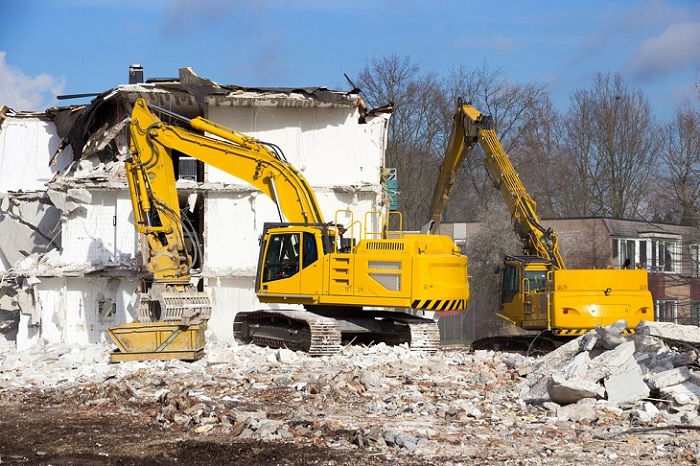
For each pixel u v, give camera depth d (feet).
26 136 141.59
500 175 111.86
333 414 57.11
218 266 133.18
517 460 44.57
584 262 214.48
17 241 139.54
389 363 76.59
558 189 248.11
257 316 98.27
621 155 245.04
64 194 132.98
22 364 85.15
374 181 136.98
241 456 44.98
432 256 89.04
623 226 218.18
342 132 136.87
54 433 51.29
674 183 191.62
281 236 93.45
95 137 134.92
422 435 49.78
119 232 133.39
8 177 140.97
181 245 87.71
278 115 136.05
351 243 91.25
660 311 214.48
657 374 59.26
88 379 73.41
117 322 133.08
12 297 137.80
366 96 235.61
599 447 47.44
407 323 91.91
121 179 132.98
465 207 248.73
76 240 133.49
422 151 240.32
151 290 85.56
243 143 92.89
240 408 58.13
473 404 59.67
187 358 80.59
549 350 98.94
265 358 81.41
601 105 249.14
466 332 216.13
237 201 133.69
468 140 115.75
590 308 94.22
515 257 106.11
